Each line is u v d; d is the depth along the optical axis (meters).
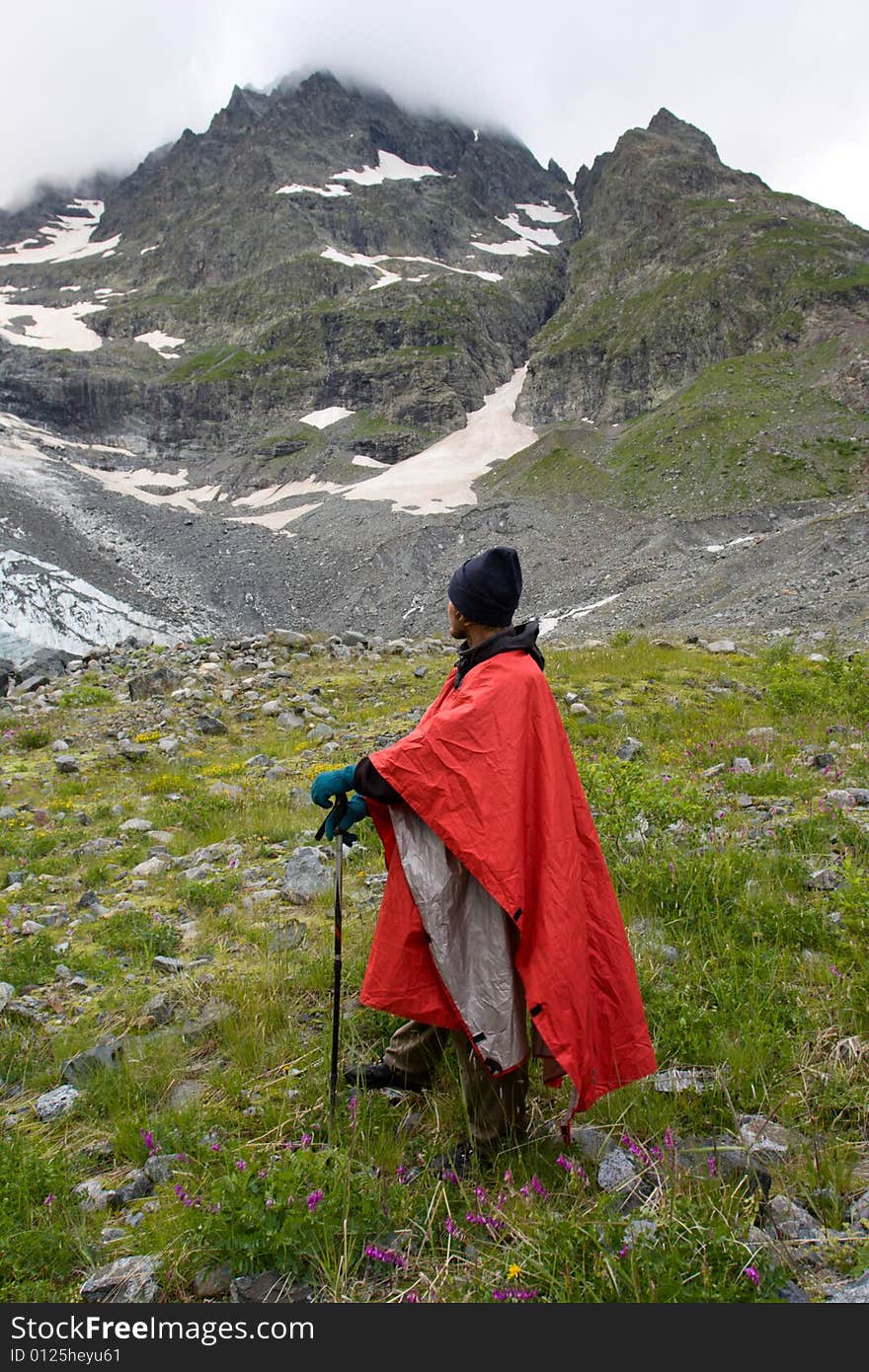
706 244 152.88
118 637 73.69
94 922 6.39
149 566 93.06
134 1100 3.97
